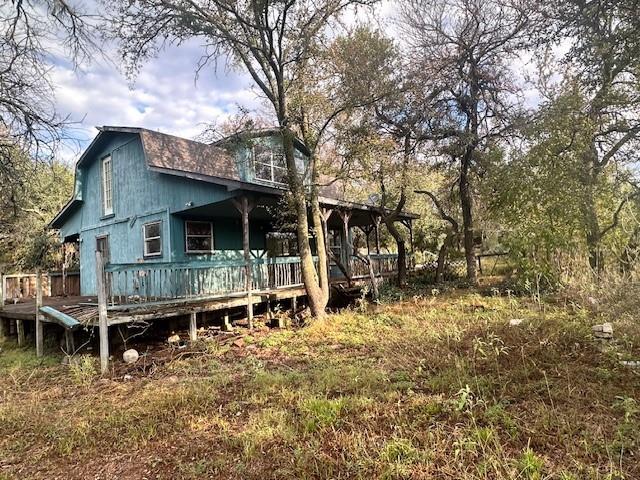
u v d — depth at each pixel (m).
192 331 8.88
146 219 12.79
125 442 4.24
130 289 10.86
